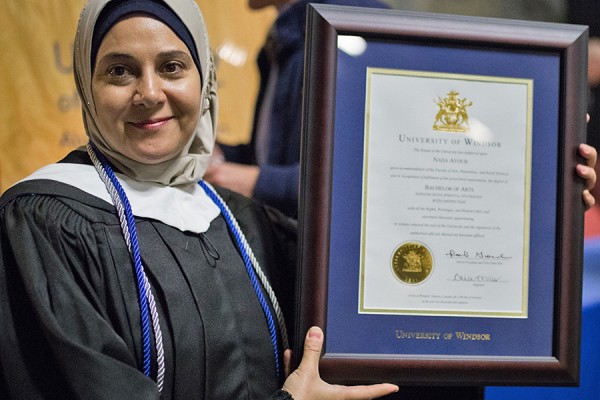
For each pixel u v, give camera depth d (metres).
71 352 0.85
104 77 0.95
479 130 1.02
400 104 1.00
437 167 1.01
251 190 1.54
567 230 1.03
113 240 0.94
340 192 0.99
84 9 0.98
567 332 1.03
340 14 0.99
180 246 0.97
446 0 1.80
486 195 1.02
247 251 1.05
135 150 0.96
